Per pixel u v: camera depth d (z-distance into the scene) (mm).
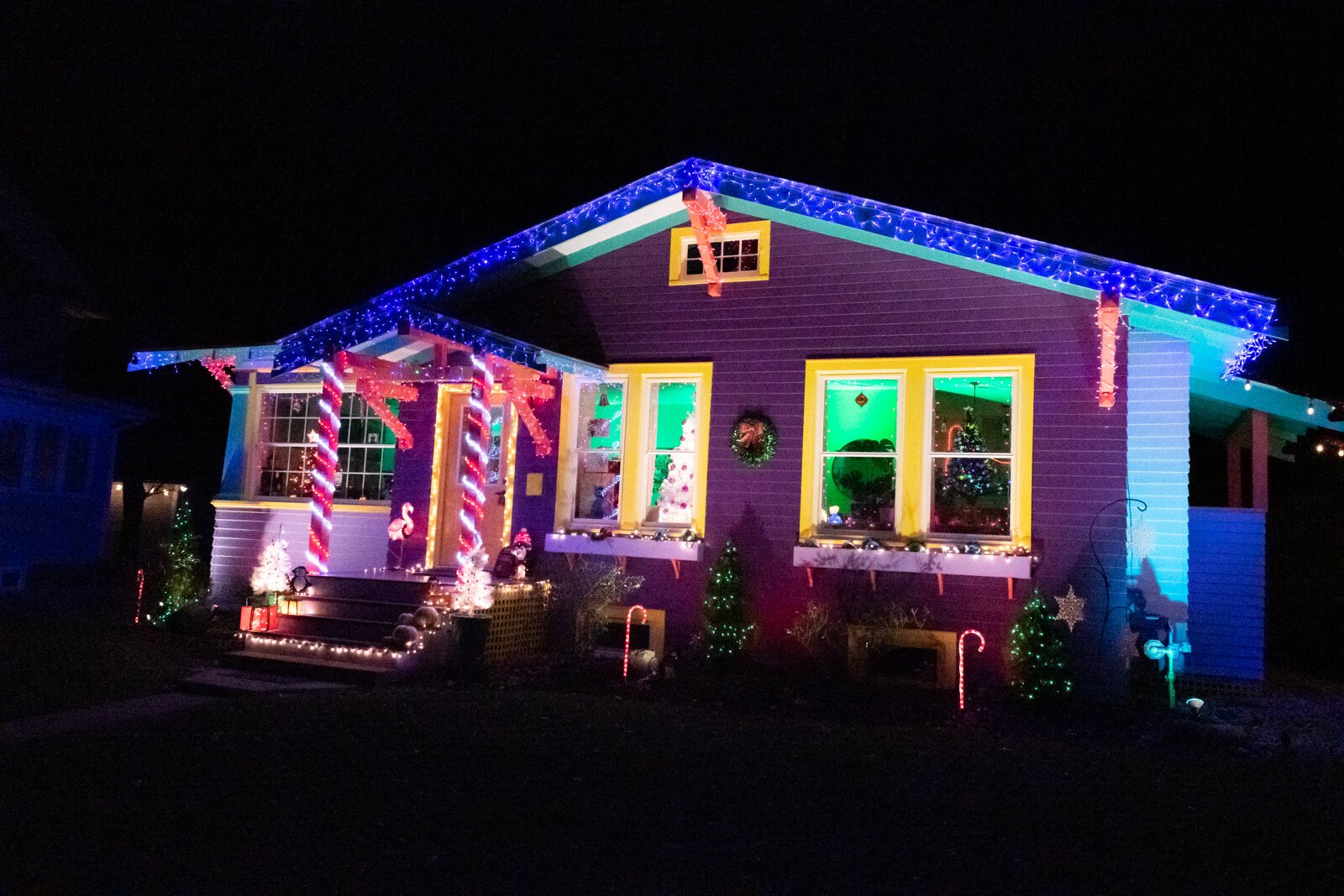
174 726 8461
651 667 11320
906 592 11484
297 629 12016
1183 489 10945
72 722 8828
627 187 12695
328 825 5875
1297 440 16094
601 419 13430
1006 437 11422
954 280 11617
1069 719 10031
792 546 12039
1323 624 16531
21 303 20969
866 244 12062
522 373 13070
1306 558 16828
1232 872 5492
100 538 21250
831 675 11516
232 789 6578
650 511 12922
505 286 13742
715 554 12352
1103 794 7086
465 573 11453
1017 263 10844
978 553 11047
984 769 7734
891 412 11977
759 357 12461
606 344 13195
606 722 8961
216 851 5395
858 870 5352
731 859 5473
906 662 11758
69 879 4941
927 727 9523
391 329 11805
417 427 14242
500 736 8242
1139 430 11164
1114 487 10781
